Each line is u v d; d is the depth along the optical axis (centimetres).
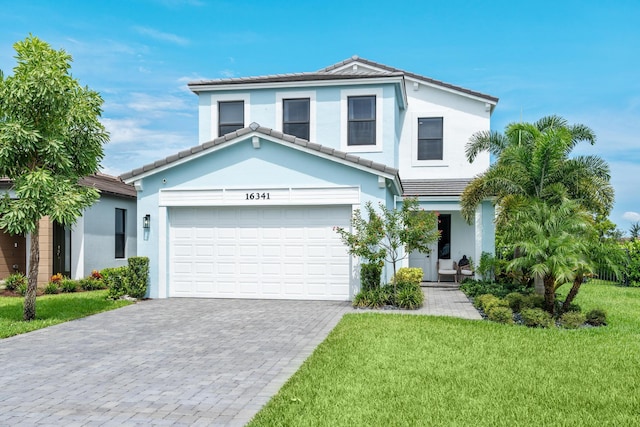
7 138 1118
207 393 655
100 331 1058
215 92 1895
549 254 1159
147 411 592
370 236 1310
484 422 546
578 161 1523
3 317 1220
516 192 1503
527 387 663
